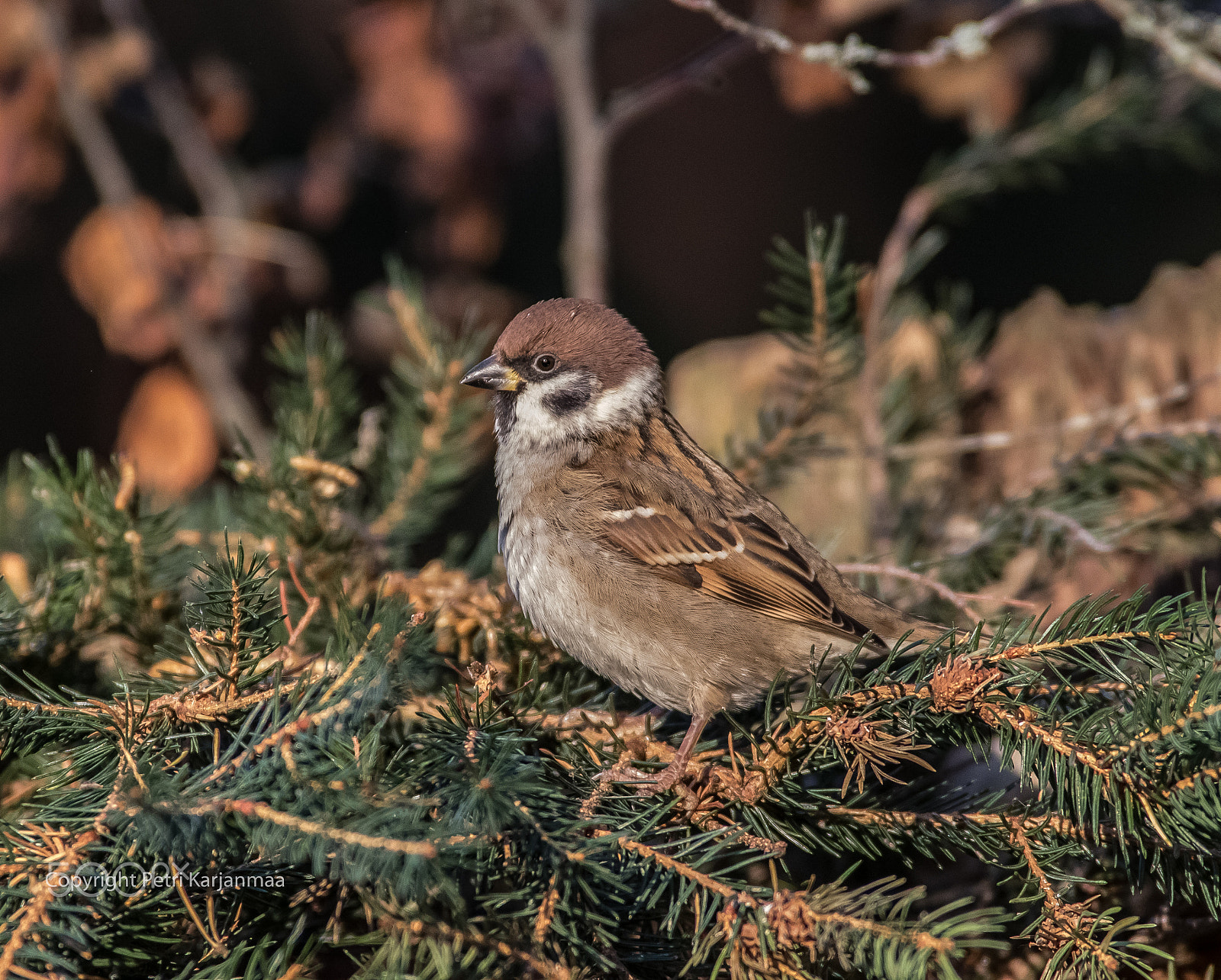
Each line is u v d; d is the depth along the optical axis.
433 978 3.91
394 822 3.76
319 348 6.73
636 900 4.21
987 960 5.27
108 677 5.87
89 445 13.65
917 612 6.99
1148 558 7.31
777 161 16.41
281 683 4.50
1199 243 14.88
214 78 12.21
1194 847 4.23
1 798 5.18
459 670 5.11
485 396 7.28
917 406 7.78
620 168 16.39
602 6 13.45
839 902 3.90
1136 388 8.01
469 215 11.91
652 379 7.34
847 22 9.20
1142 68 8.60
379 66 11.44
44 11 11.04
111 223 10.91
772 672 6.55
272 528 6.05
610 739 5.24
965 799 4.92
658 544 6.61
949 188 8.33
